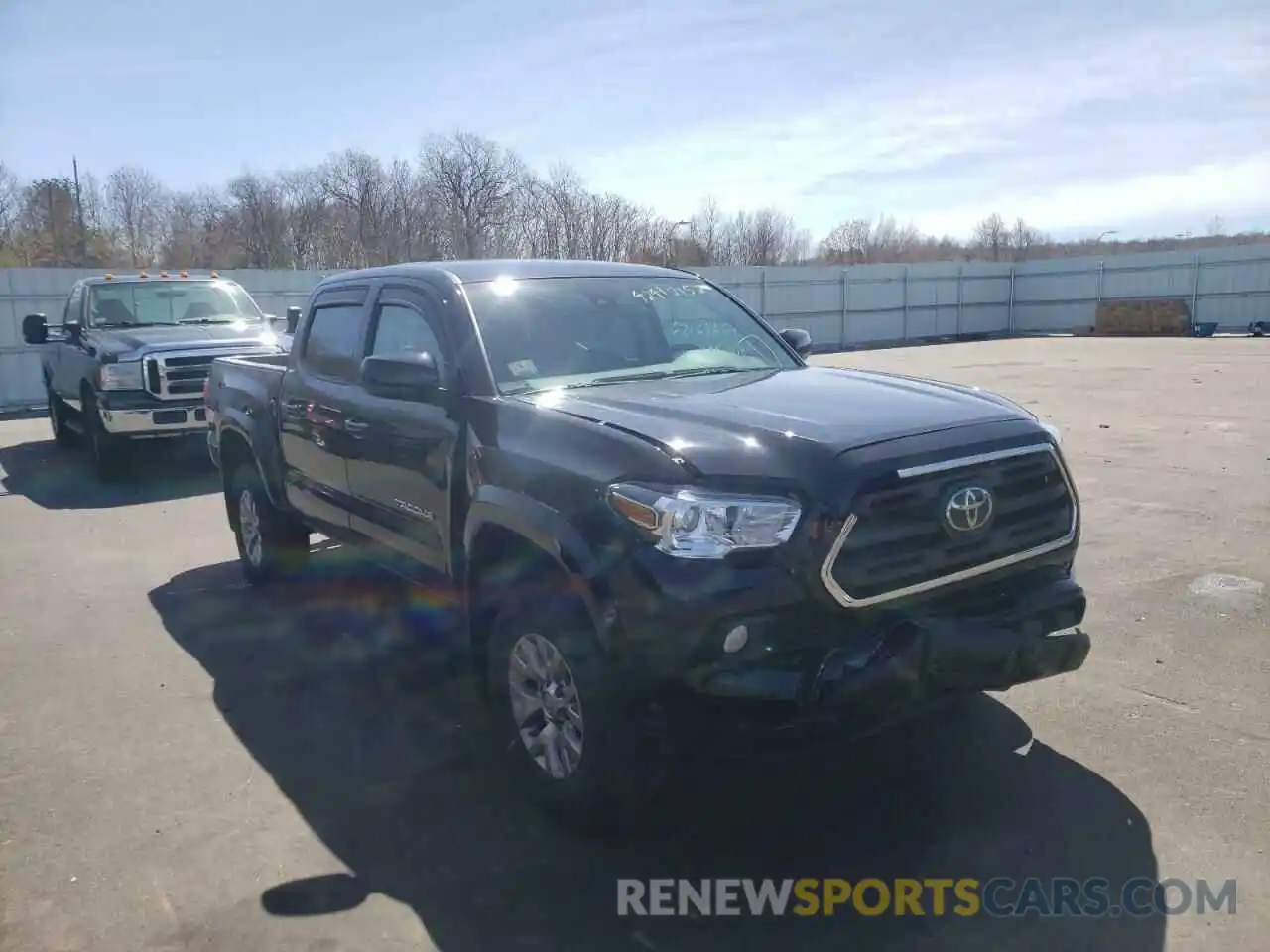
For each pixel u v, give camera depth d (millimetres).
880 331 38094
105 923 3252
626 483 3367
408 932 3184
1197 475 9375
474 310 4582
